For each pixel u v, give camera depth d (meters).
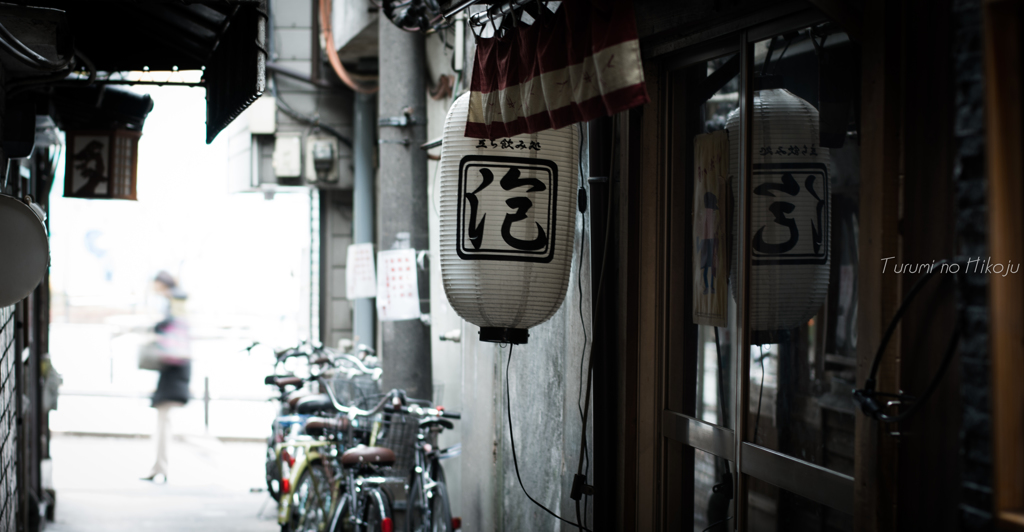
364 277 10.62
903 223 2.46
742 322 3.40
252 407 15.48
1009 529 1.75
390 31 7.64
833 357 2.98
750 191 3.39
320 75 12.45
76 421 13.95
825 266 3.04
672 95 3.93
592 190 4.11
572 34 2.98
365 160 12.07
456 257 3.57
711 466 3.66
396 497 6.75
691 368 3.83
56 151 9.06
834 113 3.01
